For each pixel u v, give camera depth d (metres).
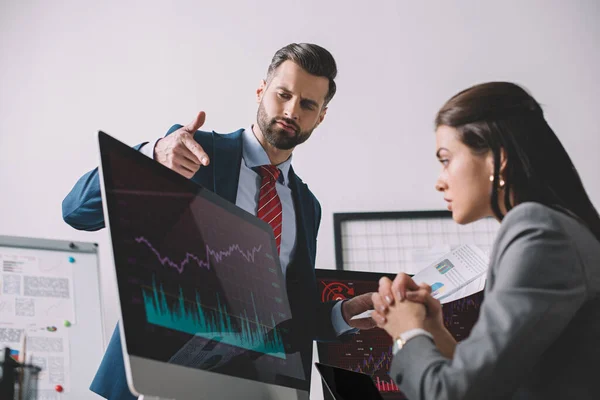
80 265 1.70
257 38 3.02
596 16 3.05
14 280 1.59
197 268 1.09
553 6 3.07
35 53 2.99
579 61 3.00
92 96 2.93
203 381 0.99
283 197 1.86
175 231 1.08
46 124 2.89
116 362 1.47
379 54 3.01
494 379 0.87
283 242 1.78
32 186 2.80
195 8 3.05
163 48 3.00
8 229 2.74
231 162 1.82
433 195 2.80
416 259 2.69
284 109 1.87
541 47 3.02
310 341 1.51
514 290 0.89
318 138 2.88
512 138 1.04
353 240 2.72
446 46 3.02
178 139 1.42
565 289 0.89
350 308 1.53
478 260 1.42
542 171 1.03
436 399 0.88
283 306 1.28
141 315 0.93
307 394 1.21
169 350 0.95
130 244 0.98
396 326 1.00
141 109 2.91
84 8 3.05
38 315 1.58
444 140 1.09
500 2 3.07
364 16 3.05
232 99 2.93
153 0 3.06
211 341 1.04
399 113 2.92
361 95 2.95
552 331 0.88
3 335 1.52
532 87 2.97
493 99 1.07
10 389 1.48
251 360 1.11
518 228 0.95
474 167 1.06
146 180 1.06
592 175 2.85
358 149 2.87
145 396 0.93
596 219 1.01
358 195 2.80
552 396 0.90
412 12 3.06
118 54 2.99
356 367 1.48
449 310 1.44
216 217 1.20
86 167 2.83
